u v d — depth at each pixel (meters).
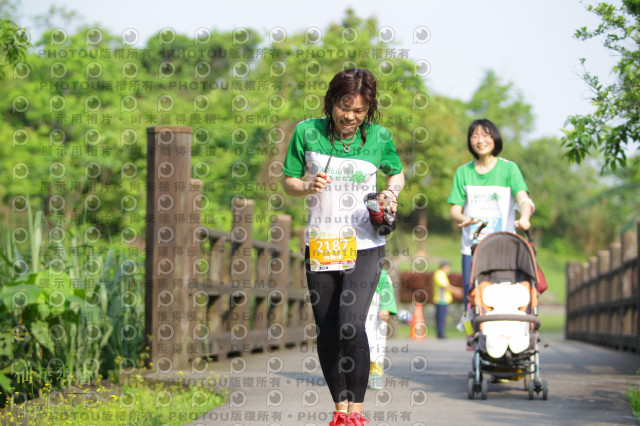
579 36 11.61
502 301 11.59
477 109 91.19
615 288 25.95
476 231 12.34
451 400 11.20
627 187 65.69
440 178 35.34
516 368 11.34
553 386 12.69
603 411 10.06
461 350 22.53
